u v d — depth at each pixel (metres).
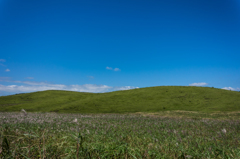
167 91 69.06
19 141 5.63
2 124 14.59
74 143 5.69
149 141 8.80
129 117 30.88
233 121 24.28
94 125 15.94
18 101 71.88
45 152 4.65
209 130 15.04
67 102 66.31
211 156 6.02
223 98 54.50
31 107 56.84
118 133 11.55
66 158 4.55
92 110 50.34
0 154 4.41
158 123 20.59
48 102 65.50
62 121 19.94
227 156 5.84
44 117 25.19
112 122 21.02
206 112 40.06
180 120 25.89
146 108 51.06
